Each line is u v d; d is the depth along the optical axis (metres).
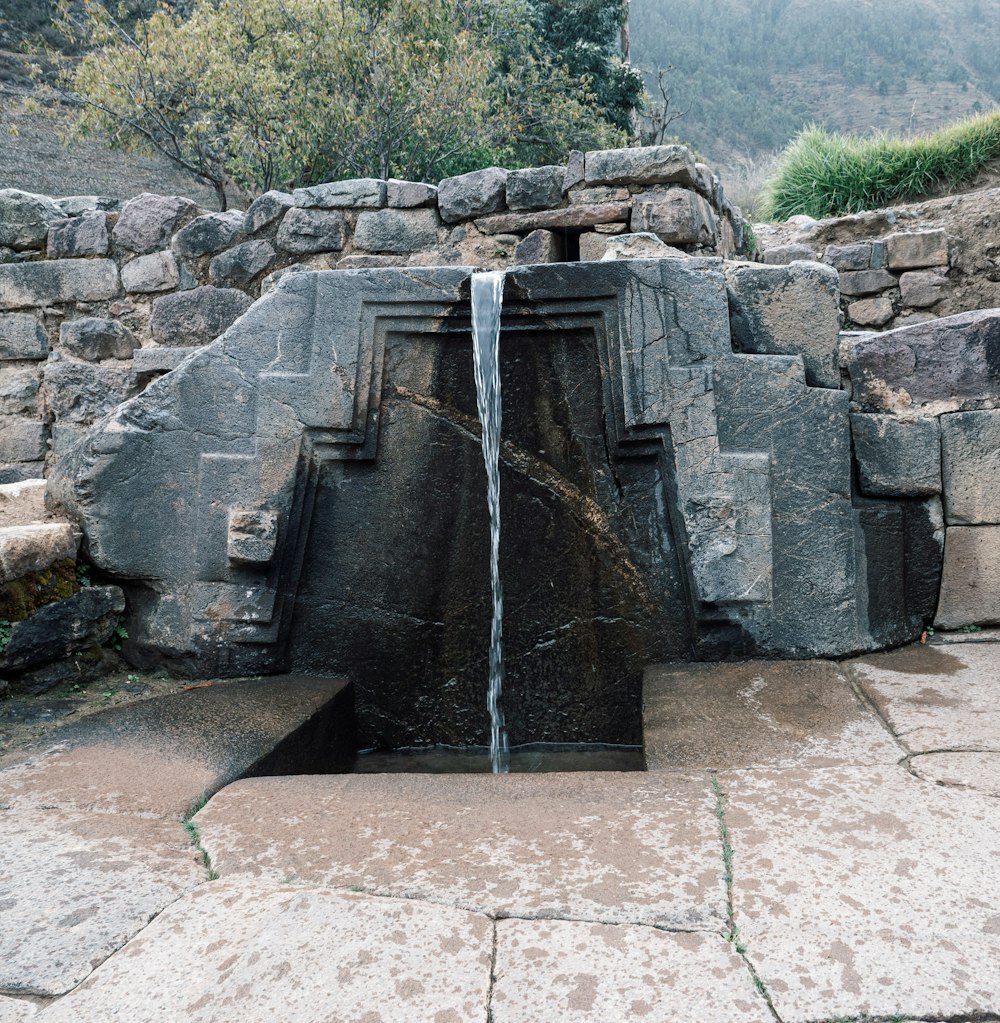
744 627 3.74
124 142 11.19
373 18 10.23
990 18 114.50
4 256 6.81
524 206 5.94
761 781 2.55
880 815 2.29
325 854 2.21
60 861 2.21
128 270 6.56
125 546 3.90
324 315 3.83
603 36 15.56
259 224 6.34
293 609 4.00
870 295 8.21
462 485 3.93
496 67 13.13
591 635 3.91
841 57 101.25
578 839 2.23
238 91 9.72
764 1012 1.60
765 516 3.67
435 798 2.54
